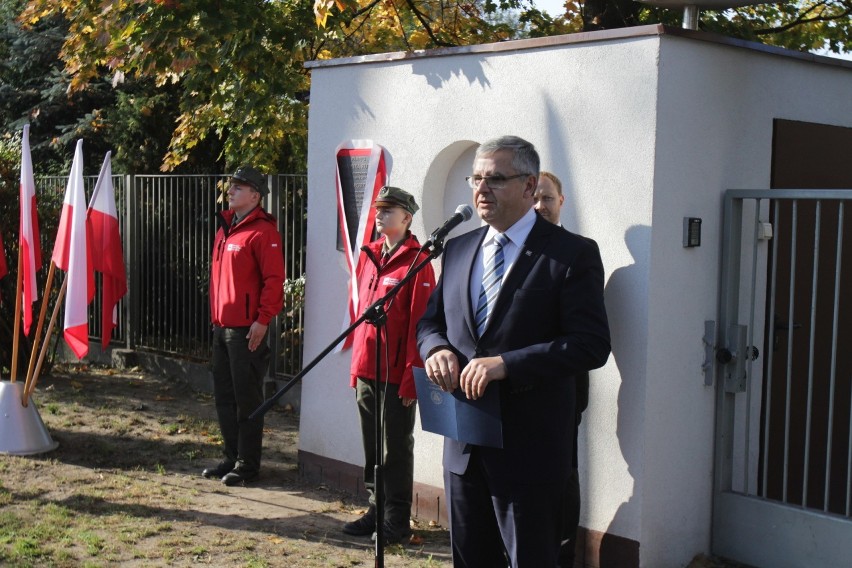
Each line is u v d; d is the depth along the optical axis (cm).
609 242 474
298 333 869
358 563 499
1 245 728
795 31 1091
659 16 977
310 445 649
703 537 496
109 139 1338
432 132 562
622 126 468
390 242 520
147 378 988
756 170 507
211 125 1130
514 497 340
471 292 353
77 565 480
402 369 512
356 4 898
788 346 484
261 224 620
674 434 475
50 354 958
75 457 689
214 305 634
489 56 529
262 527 552
